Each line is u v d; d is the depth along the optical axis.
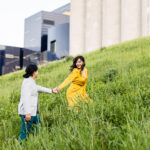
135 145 2.72
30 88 4.23
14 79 19.45
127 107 4.56
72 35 58.38
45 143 3.40
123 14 44.97
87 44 55.25
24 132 4.24
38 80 14.02
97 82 8.87
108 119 4.19
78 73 5.18
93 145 3.03
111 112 4.32
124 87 6.64
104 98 5.65
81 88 5.27
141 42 18.52
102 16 51.97
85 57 19.98
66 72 13.66
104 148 3.02
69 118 4.29
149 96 5.29
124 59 12.80
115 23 47.66
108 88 6.66
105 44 49.28
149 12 39.31
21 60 176.62
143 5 40.69
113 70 9.49
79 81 5.20
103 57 16.48
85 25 56.69
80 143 3.09
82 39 56.59
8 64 171.12
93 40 53.69
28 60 176.88
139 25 41.59
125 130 3.62
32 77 4.41
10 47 175.25
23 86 4.22
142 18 40.81
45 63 21.39
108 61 13.50
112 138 3.29
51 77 13.69
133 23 42.56
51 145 3.37
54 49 177.25
